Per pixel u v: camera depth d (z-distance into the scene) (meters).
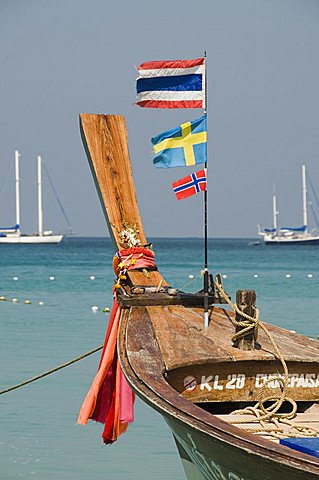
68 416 46.94
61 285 147.75
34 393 52.28
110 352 34.62
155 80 36.22
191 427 21.53
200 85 35.94
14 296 124.75
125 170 40.66
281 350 30.84
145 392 24.72
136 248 37.97
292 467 18.70
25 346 71.19
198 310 35.84
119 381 34.12
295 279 166.25
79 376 57.56
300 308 108.25
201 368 29.77
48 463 38.59
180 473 37.66
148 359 28.69
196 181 35.44
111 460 39.22
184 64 35.91
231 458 20.97
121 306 35.38
